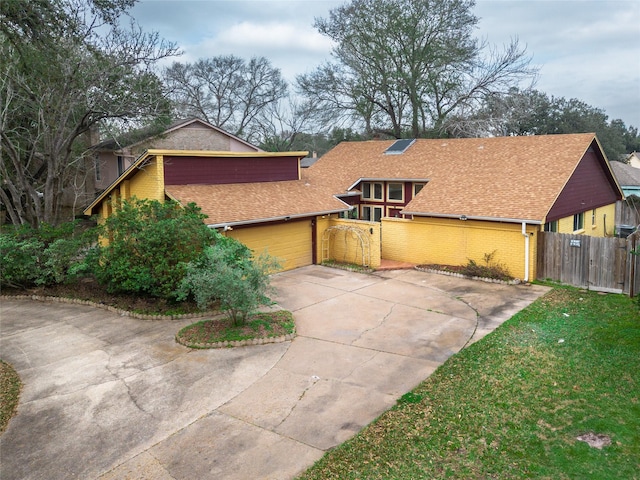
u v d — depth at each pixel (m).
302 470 6.42
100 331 12.41
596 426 6.97
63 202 32.16
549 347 10.17
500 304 13.81
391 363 9.92
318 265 20.19
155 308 13.71
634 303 12.42
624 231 24.05
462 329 11.85
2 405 8.64
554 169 18.33
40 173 26.52
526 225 16.16
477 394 8.22
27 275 15.94
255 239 18.11
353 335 11.70
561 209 17.92
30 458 7.00
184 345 11.21
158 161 17.20
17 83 19.47
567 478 5.91
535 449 6.55
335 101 38.69
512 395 8.10
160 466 6.67
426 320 12.65
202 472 6.50
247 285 11.41
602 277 14.92
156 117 21.69
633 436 6.68
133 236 14.05
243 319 12.05
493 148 22.41
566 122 44.78
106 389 9.12
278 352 10.71
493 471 6.13
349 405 8.19
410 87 35.12
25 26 17.58
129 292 15.10
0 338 12.10
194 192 17.66
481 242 17.56
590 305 13.25
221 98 52.59
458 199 18.61
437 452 6.62
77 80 19.66
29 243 15.89
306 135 53.47
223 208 17.09
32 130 23.45
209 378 9.47
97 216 19.06
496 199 17.62
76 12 18.89
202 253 13.38
